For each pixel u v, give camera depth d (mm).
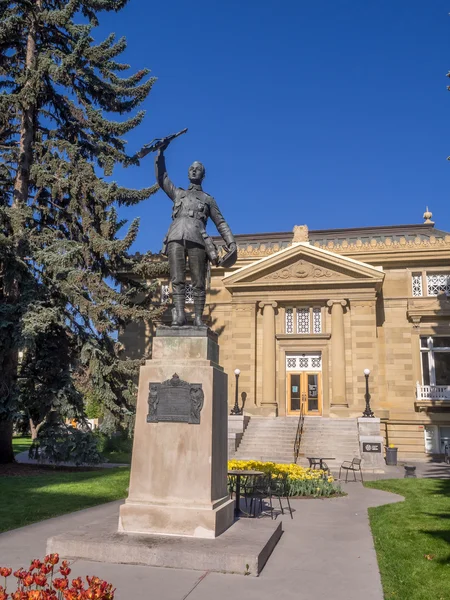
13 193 23469
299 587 6910
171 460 8391
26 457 26297
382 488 17938
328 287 34094
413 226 40844
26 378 21891
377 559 8445
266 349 34250
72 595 4180
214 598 6328
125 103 26219
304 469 16938
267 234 43375
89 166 23844
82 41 23328
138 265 25578
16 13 24406
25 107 22828
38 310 20234
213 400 8617
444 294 34938
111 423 22453
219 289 37938
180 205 9992
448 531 10406
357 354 33031
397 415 33875
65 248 21969
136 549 7512
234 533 8500
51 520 11016
